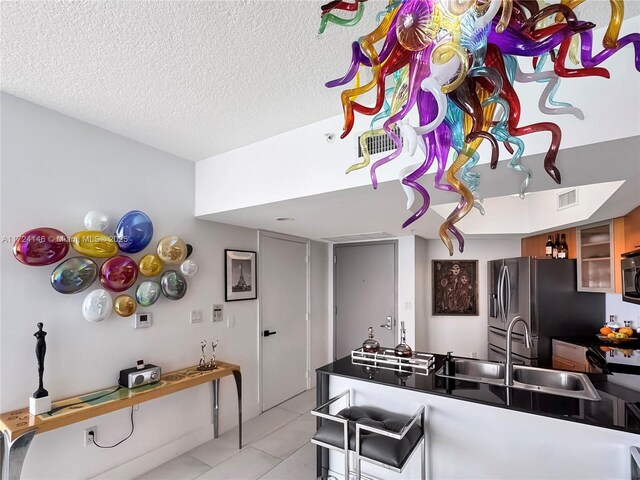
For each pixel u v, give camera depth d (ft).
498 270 14.46
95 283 7.39
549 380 7.48
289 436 10.16
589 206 10.03
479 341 16.46
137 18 4.28
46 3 4.02
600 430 5.33
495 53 2.14
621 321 11.71
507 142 2.55
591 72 2.19
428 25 1.91
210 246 10.27
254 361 11.71
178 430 9.07
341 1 2.35
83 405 6.55
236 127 7.41
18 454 5.51
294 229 12.30
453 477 6.44
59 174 6.95
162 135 7.93
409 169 2.56
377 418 6.76
